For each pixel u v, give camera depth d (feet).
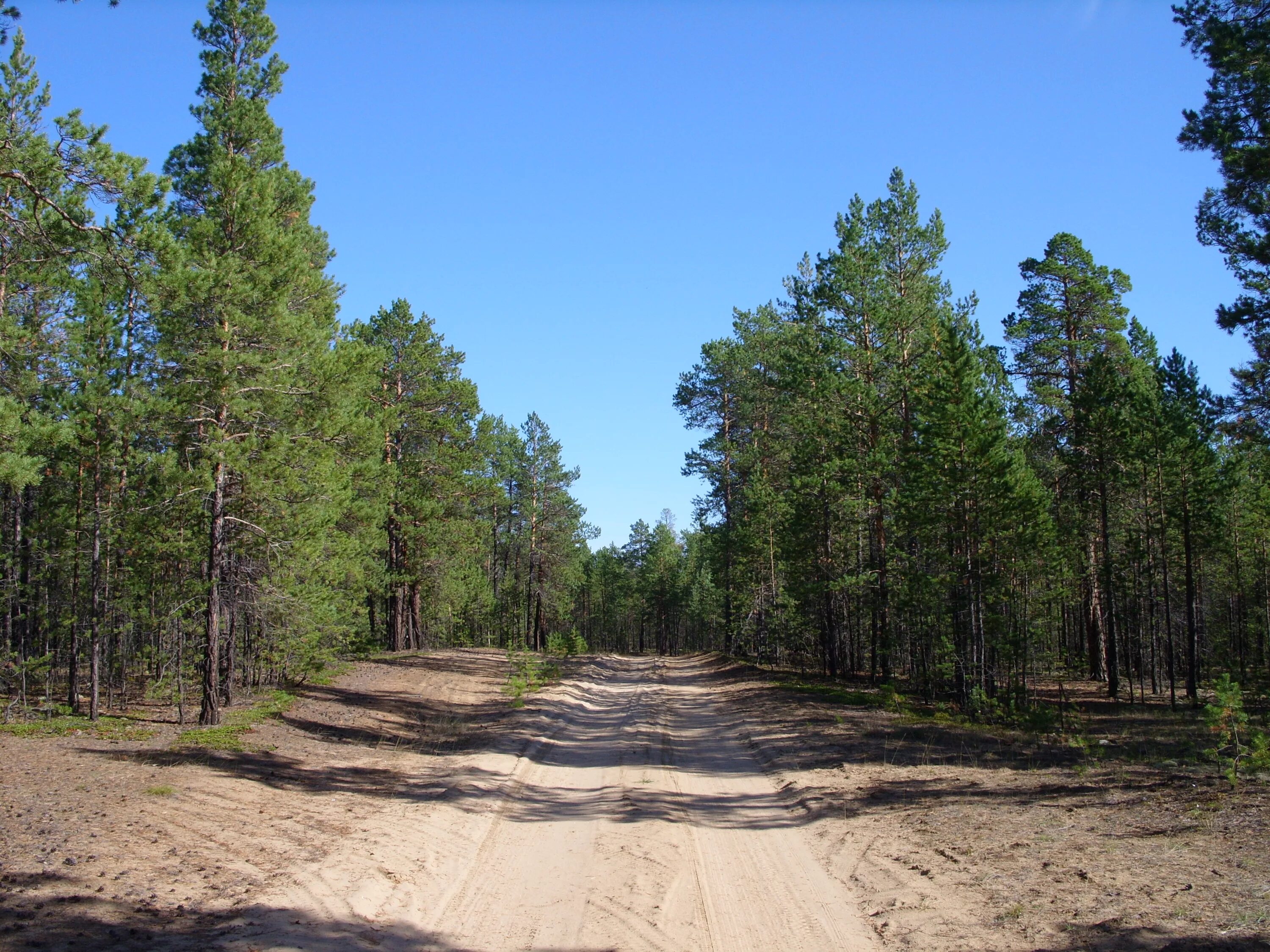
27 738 51.88
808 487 106.32
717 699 98.37
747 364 142.82
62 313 59.31
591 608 329.72
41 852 27.53
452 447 127.95
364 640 111.45
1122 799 37.52
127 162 42.29
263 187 62.80
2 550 64.85
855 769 49.96
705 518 155.84
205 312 59.67
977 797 40.83
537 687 101.81
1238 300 55.21
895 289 105.60
